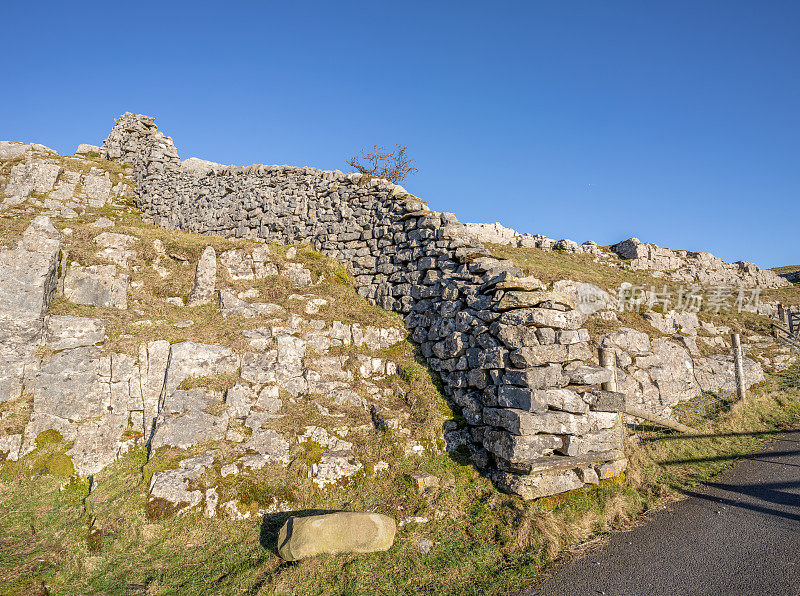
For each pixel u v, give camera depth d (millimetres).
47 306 9227
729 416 12859
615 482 8531
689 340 15906
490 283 9453
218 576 5777
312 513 7102
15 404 8000
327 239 14688
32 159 20234
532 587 5852
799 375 16859
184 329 10031
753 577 5887
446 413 9648
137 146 22703
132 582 5613
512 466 7660
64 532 6391
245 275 12578
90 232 11789
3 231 10312
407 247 12578
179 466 7223
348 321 11453
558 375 8250
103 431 8133
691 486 9156
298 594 5453
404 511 7320
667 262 25766
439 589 5773
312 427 8453
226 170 17688
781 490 8789
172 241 12586
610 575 6074
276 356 9672
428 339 11188
